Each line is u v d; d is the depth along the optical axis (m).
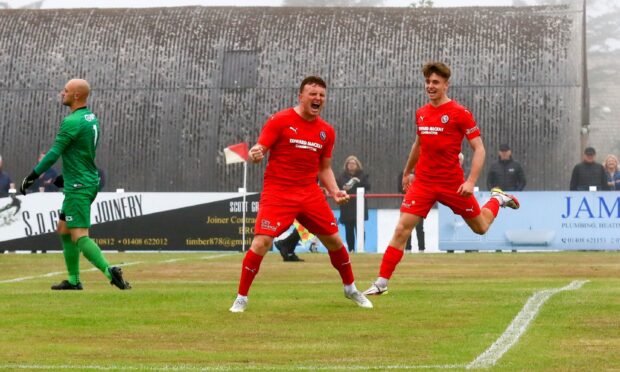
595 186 64.75
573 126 83.81
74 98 31.59
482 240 60.69
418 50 86.81
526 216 60.41
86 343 20.88
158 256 57.22
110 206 63.34
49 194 62.75
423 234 62.06
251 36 89.06
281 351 19.77
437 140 29.16
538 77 84.94
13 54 89.62
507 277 38.31
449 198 29.41
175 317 24.53
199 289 32.06
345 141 85.31
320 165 26.38
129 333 22.12
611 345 20.08
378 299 28.19
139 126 87.12
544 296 28.11
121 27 90.50
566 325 22.67
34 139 87.69
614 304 26.12
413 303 27.08
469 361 18.44
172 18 91.06
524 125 84.19
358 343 20.66
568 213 60.31
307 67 87.25
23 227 62.81
